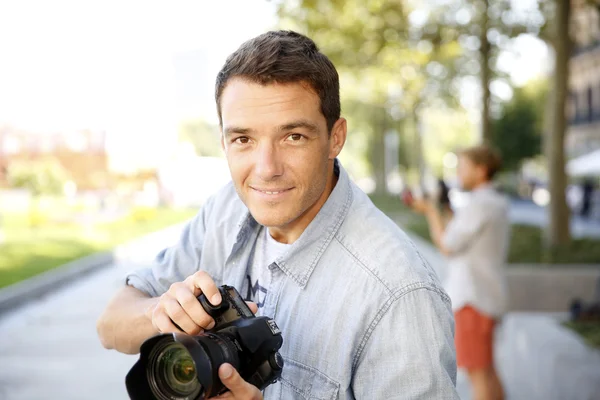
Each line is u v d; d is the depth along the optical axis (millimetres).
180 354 1258
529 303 7727
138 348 1667
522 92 38719
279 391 1562
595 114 33750
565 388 4707
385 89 19922
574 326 6152
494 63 13352
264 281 1691
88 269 12414
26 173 24656
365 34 11945
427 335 1408
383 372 1429
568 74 10344
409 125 32750
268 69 1392
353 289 1477
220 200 1848
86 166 28438
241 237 1722
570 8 10258
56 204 23016
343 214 1562
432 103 22141
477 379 4008
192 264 1836
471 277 4035
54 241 16344
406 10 11648
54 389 5520
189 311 1376
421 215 23109
